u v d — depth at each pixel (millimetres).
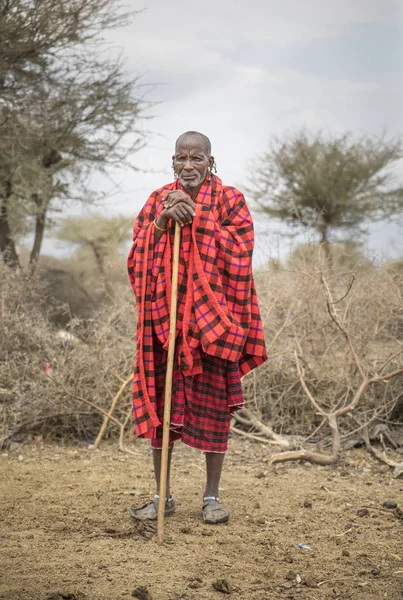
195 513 5227
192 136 4895
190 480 6191
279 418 8164
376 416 7273
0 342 8031
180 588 3887
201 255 4801
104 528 4867
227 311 4867
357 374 8094
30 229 13930
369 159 21891
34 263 9617
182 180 4895
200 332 4789
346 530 4957
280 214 21656
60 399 7777
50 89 13195
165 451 4613
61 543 4512
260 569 4207
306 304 8438
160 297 4879
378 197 21516
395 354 7266
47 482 6008
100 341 8039
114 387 8070
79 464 6711
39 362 8078
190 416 4973
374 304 8273
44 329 8344
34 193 13422
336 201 21094
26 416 7645
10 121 12500
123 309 8227
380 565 4336
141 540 4621
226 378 5035
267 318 8359
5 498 5504
